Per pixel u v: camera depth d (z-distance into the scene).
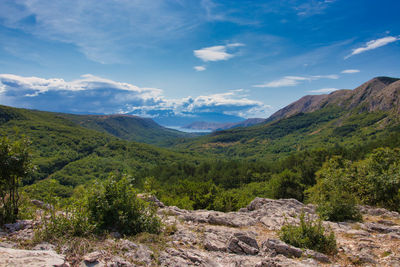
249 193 66.88
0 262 3.76
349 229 9.19
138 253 5.57
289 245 6.79
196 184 30.73
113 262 4.86
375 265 5.92
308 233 7.30
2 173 6.73
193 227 8.81
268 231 9.09
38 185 7.13
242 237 7.19
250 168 110.06
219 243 7.09
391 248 6.88
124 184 7.68
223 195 24.66
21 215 7.38
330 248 6.82
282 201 14.88
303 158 83.69
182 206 19.83
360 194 15.27
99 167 139.38
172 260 5.54
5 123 188.88
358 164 17.83
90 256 4.86
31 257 4.12
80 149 175.00
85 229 6.27
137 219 7.42
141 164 170.25
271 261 5.71
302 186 42.75
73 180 114.06
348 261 6.25
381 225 9.35
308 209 12.88
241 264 5.77
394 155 16.41
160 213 10.59
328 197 12.43
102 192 7.44
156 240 6.71
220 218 9.97
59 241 5.60
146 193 8.77
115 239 6.27
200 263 5.62
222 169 121.88
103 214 7.16
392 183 13.99
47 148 156.88
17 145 7.10
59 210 7.24
